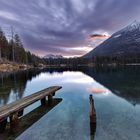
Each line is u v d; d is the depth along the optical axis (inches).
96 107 513.0
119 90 824.3
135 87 917.8
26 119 413.1
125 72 2122.3
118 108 500.1
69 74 2026.3
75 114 443.5
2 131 344.5
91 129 346.0
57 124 376.8
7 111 351.6
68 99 625.9
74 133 329.7
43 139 308.0
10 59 3619.6
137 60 7086.6
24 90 847.1
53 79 1419.8
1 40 3476.9
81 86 985.5
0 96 690.8
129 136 313.1
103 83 1109.1
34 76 1713.8
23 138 314.5
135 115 432.5
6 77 1534.2
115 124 371.6
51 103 562.9
